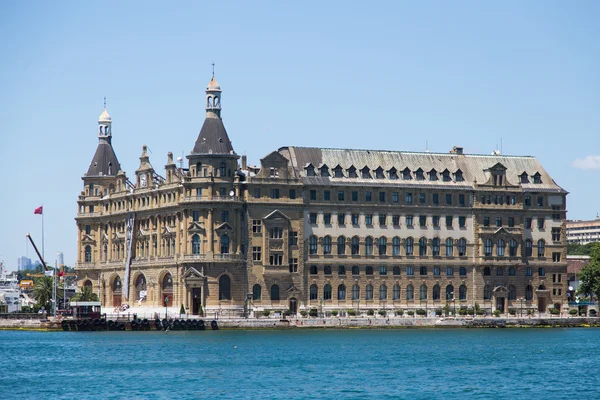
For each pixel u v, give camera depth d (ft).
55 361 602.44
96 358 616.80
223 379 518.78
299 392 478.18
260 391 480.64
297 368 563.48
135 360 604.08
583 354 645.92
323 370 555.28
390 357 622.13
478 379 522.47
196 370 554.05
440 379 522.06
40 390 485.15
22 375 538.06
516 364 588.09
